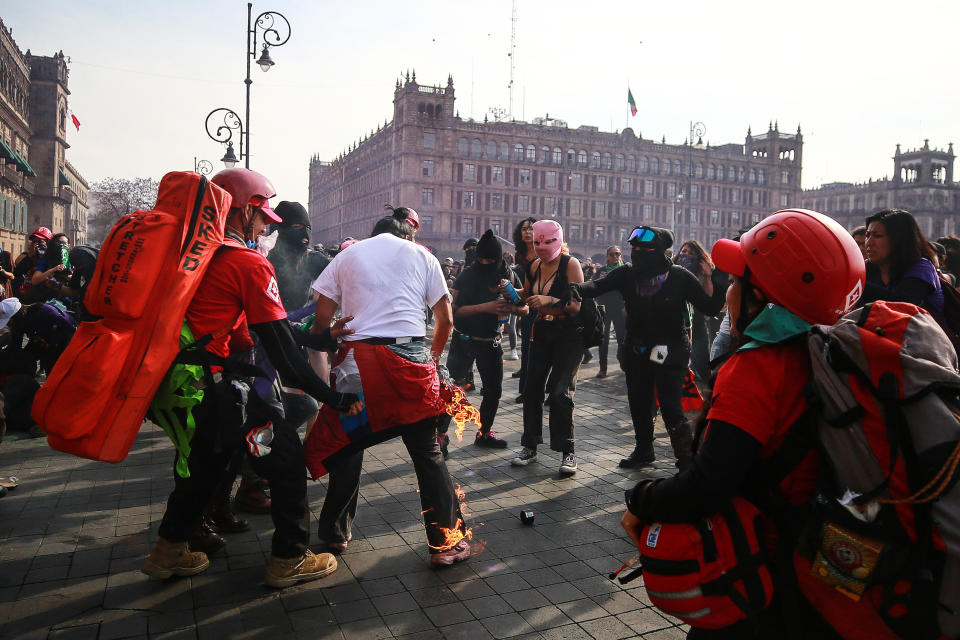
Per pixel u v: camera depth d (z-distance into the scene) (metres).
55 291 7.57
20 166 46.12
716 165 96.00
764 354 1.65
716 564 1.62
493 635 2.96
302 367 3.00
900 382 1.45
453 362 6.16
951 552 1.39
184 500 3.24
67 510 4.41
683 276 5.03
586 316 5.27
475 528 4.23
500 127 84.00
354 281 3.58
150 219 2.72
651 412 5.50
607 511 4.54
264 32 16.25
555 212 86.81
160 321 2.65
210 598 3.25
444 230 81.56
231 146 16.19
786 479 1.65
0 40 45.22
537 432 5.64
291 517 3.36
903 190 105.25
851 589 1.51
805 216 1.70
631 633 2.99
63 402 2.50
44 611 3.10
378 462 5.63
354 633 2.96
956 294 3.99
